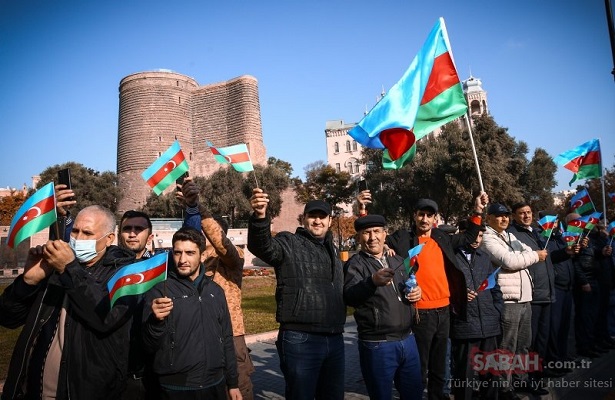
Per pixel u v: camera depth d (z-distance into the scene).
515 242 5.38
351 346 7.96
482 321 4.49
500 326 4.72
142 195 65.69
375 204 36.12
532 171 40.03
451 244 4.71
